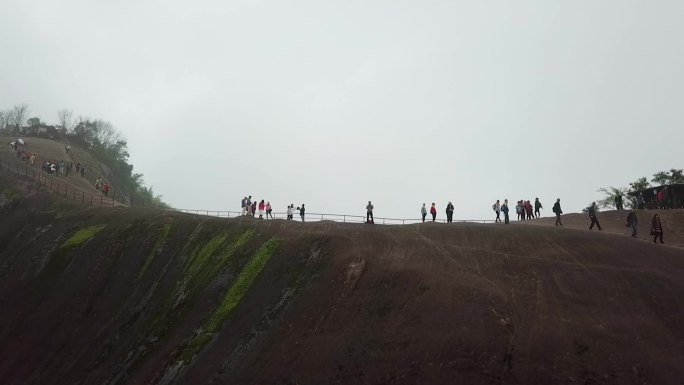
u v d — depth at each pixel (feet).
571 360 64.03
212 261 119.34
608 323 69.77
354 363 74.08
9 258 144.15
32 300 125.70
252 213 151.64
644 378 59.98
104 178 299.38
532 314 73.97
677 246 98.99
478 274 88.58
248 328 91.86
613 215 133.90
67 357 106.22
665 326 68.13
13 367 107.86
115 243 136.46
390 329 78.33
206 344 91.76
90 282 125.90
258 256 114.01
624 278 79.97
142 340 102.42
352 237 111.34
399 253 101.35
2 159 213.25
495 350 68.03
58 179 202.08
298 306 92.12
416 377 67.97
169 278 119.96
